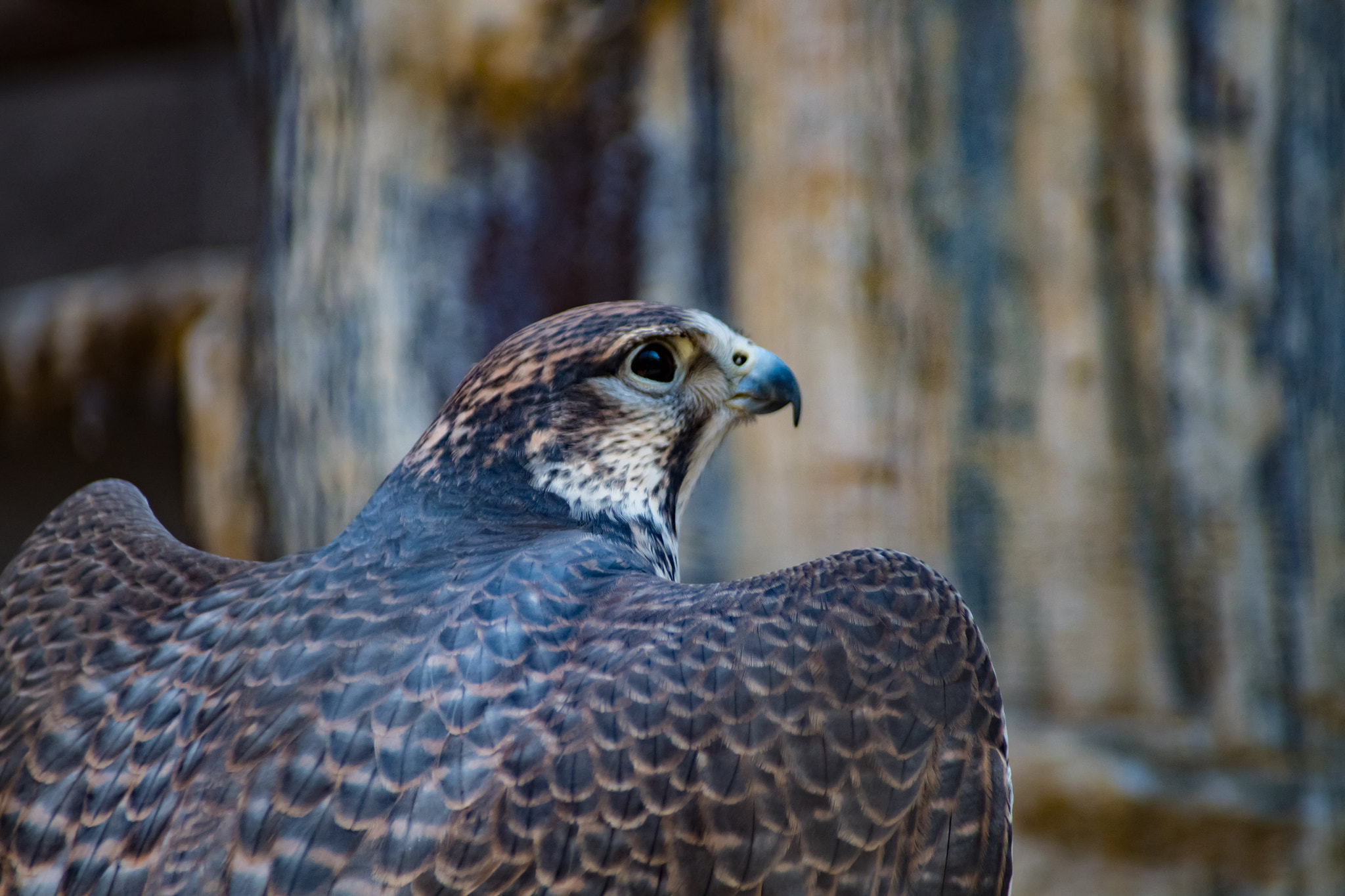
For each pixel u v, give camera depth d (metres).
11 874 4.03
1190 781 9.80
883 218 9.95
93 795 4.05
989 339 10.02
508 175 10.42
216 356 13.77
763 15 10.02
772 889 3.88
